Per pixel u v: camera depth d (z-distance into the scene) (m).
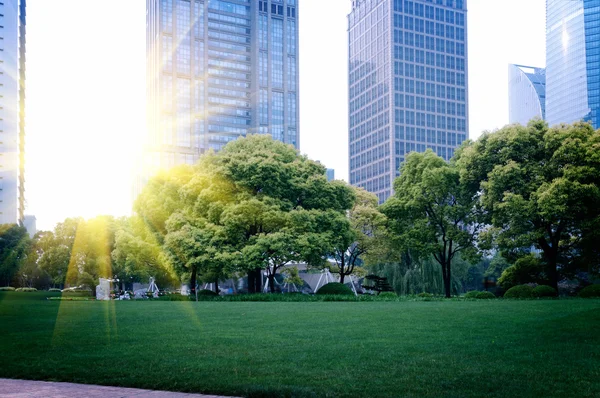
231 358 11.00
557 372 8.88
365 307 27.70
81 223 70.56
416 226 48.53
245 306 30.69
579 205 37.25
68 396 7.97
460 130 191.88
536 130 42.09
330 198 47.59
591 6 182.88
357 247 52.34
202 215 46.31
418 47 188.12
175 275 52.00
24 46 135.12
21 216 132.00
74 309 29.78
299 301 38.78
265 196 44.22
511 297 37.81
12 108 119.69
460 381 8.38
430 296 43.62
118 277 77.25
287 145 52.25
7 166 118.69
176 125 187.25
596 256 41.19
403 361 10.23
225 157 46.94
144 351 12.20
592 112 180.38
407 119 184.62
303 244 41.25
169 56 188.75
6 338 15.31
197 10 195.00
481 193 46.28
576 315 17.45
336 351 11.69
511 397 7.36
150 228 52.88
